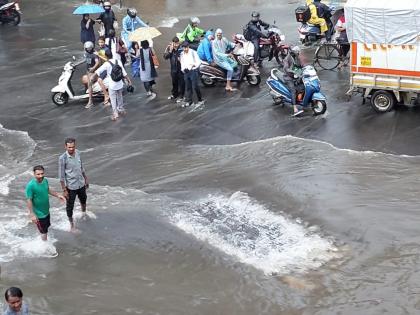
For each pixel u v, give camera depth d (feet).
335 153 39.75
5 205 36.14
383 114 45.06
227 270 28.43
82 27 65.46
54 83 59.36
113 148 44.19
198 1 93.61
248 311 25.38
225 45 54.13
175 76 51.42
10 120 51.11
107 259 29.86
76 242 31.55
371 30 43.42
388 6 42.19
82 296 26.84
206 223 32.83
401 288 26.27
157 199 35.88
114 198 36.27
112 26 64.75
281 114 47.32
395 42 42.86
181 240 31.24
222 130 45.80
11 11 82.48
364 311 24.94
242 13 83.66
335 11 66.28
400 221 31.27
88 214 34.32
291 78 46.57
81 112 51.83
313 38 62.23
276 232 31.53
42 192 30.35
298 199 34.35
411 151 39.19
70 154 31.99
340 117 45.44
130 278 28.19
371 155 39.04
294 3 88.48
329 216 32.35
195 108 50.37
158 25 78.84
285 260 28.99
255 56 57.36
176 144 44.16
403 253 28.73
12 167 42.16
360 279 27.07
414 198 33.37
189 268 28.78
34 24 83.71
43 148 45.24
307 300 25.88
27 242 31.68
